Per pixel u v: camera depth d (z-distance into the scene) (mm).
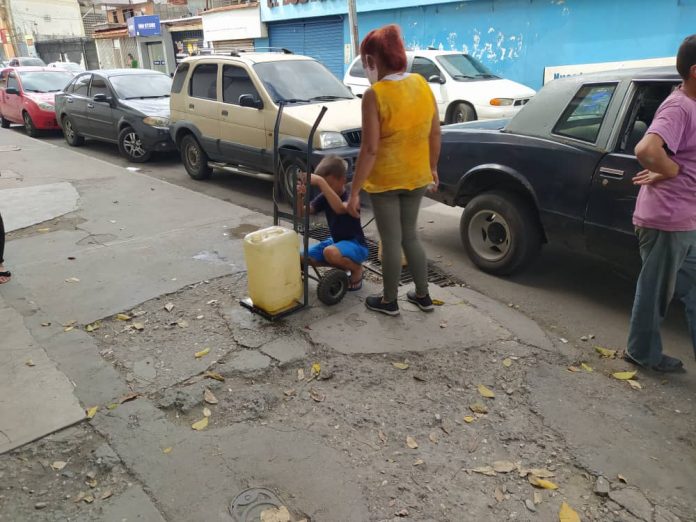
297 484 2541
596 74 4207
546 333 3916
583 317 4184
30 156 10453
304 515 2381
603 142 3963
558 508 2445
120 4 37406
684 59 2801
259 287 3855
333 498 2467
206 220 6328
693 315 3254
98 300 4320
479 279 4852
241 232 5883
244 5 20109
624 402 3148
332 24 17641
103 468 2646
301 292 4164
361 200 7418
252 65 7375
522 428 2939
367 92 3332
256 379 3344
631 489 2533
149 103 10148
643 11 10930
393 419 2998
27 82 13602
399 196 3709
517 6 12898
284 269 3859
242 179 8836
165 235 5793
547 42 12594
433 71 11070
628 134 3910
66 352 3594
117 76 10742
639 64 11000
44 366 3432
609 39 11570
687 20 10406
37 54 39594
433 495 2498
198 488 2516
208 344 3699
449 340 3729
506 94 10094
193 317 4059
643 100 3885
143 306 4242
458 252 5527
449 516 2393
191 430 2896
